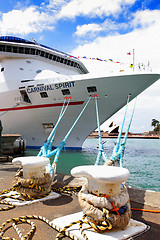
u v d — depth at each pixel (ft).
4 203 10.30
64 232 7.06
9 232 7.30
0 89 45.09
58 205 10.13
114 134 253.85
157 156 55.72
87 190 7.96
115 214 6.97
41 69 46.88
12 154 44.91
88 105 39.24
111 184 7.25
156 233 7.17
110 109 39.45
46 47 50.90
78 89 37.50
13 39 47.29
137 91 36.40
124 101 37.93
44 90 40.11
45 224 7.89
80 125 43.73
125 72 35.04
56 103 41.06
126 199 7.47
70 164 38.17
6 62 48.73
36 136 50.31
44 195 11.23
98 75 35.55
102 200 7.01
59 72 49.08
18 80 43.80
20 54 47.60
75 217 8.16
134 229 7.27
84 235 6.58
